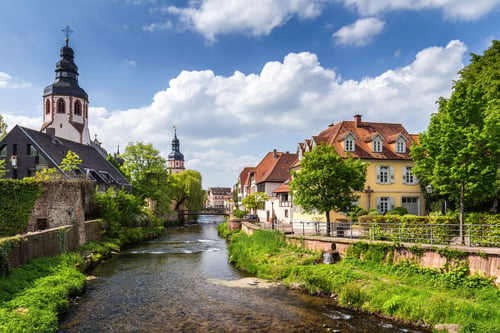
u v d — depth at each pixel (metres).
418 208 31.72
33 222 24.94
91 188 31.08
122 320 12.95
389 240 18.02
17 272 14.69
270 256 22.22
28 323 10.59
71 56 57.25
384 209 30.97
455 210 25.81
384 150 32.09
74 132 55.09
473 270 13.70
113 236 33.50
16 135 35.41
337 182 21.66
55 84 54.91
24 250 16.08
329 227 22.50
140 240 36.88
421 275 15.16
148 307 14.43
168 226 61.53
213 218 95.88
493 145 15.21
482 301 12.41
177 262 24.41
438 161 16.44
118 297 15.80
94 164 44.91
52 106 54.38
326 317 13.16
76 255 20.95
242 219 44.78
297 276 17.78
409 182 31.75
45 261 17.47
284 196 39.25
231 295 16.08
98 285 17.91
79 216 25.36
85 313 13.65
